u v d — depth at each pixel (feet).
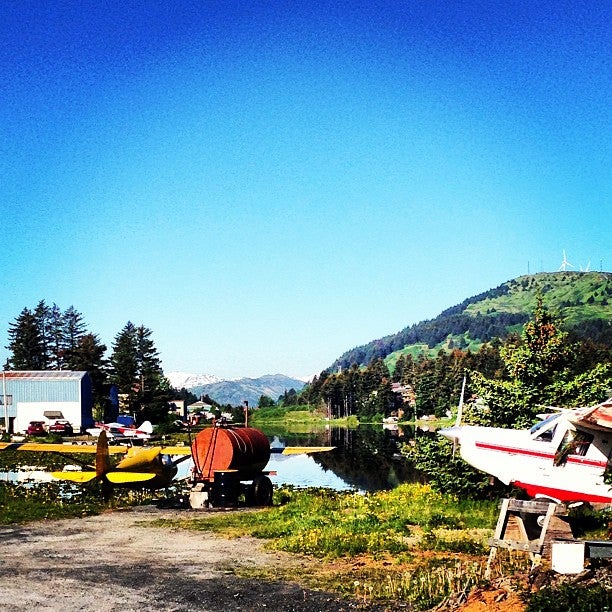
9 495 75.97
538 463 52.08
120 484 74.18
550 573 32.60
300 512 61.46
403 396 551.59
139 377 325.01
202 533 54.13
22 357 374.43
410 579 36.88
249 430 75.77
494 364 415.23
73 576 39.55
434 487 67.26
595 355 163.94
